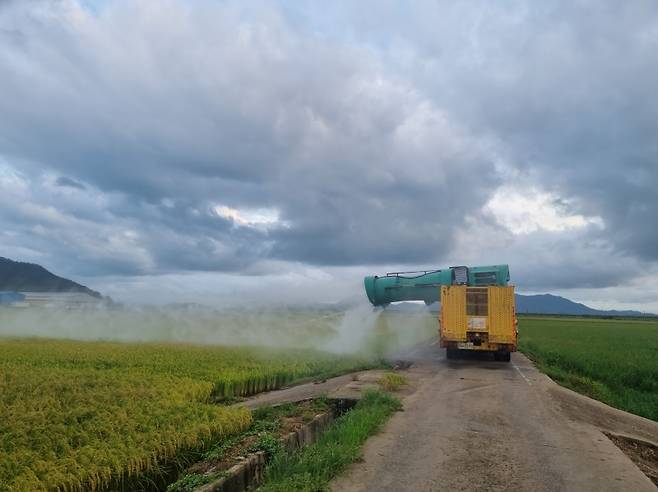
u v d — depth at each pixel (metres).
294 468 7.55
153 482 8.03
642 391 21.31
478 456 8.58
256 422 10.74
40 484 6.64
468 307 23.38
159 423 9.41
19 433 8.28
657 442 11.28
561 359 27.45
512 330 22.86
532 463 8.28
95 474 7.13
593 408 13.90
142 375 14.77
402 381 16.42
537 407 13.01
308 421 11.12
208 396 13.77
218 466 8.02
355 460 8.20
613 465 8.32
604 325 79.44
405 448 8.95
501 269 25.17
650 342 41.44
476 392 15.14
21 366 16.00
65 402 10.66
